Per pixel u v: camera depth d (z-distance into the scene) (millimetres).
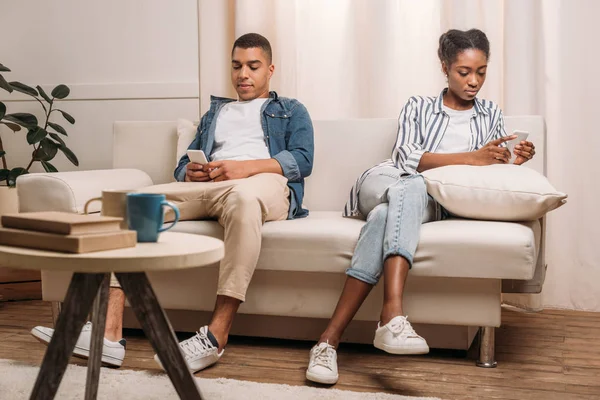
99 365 1318
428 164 2082
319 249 1824
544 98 2570
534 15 2559
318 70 2834
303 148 2197
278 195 1979
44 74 3066
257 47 2348
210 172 2057
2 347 1993
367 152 2346
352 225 1892
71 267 1024
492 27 2631
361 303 1761
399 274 1693
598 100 2539
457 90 2182
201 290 1961
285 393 1539
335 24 2818
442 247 1730
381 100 2725
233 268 1770
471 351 1978
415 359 1885
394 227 1734
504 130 2217
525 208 1827
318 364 1654
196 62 2938
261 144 2270
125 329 2207
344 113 2822
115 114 3008
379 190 1954
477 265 1715
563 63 2568
